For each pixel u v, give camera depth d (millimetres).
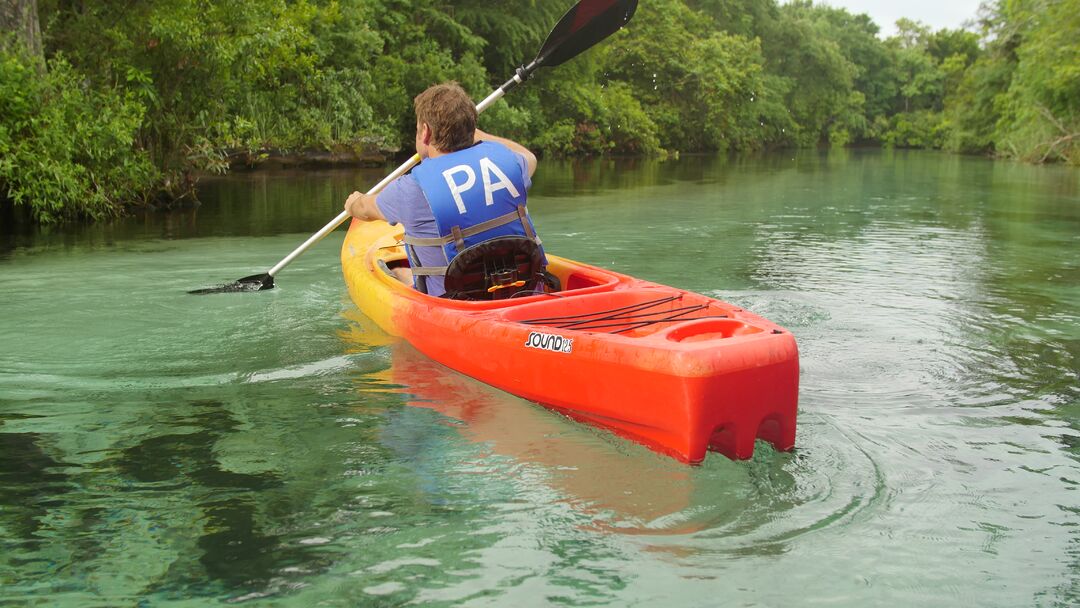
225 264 6398
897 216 10570
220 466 2611
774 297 5207
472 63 23609
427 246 3660
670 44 37031
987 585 1952
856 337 4234
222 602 1862
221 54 10398
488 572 1997
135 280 5695
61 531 2182
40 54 9281
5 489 2436
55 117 8617
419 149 3840
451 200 3543
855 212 11062
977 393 3365
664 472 2570
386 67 21734
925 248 7531
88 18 10008
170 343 4047
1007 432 2939
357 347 3971
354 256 5141
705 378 2525
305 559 2049
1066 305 5039
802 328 4410
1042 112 26797
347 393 3314
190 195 11484
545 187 15242
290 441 2812
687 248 7379
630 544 2135
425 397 3270
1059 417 3094
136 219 9508
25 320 4496
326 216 9859
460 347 3469
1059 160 28203
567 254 6992
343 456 2686
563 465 2619
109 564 2020
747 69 41156
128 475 2539
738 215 10422
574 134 29344
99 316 4602
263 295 5180
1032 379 3557
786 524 2244
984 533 2205
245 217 9766
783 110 48594
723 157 33969
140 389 3367
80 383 3438
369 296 4352
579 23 5105
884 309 4895
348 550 2096
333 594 1896
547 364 3037
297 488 2451
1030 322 4590
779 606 1860
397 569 2008
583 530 2203
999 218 10414
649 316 3482
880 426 2988
